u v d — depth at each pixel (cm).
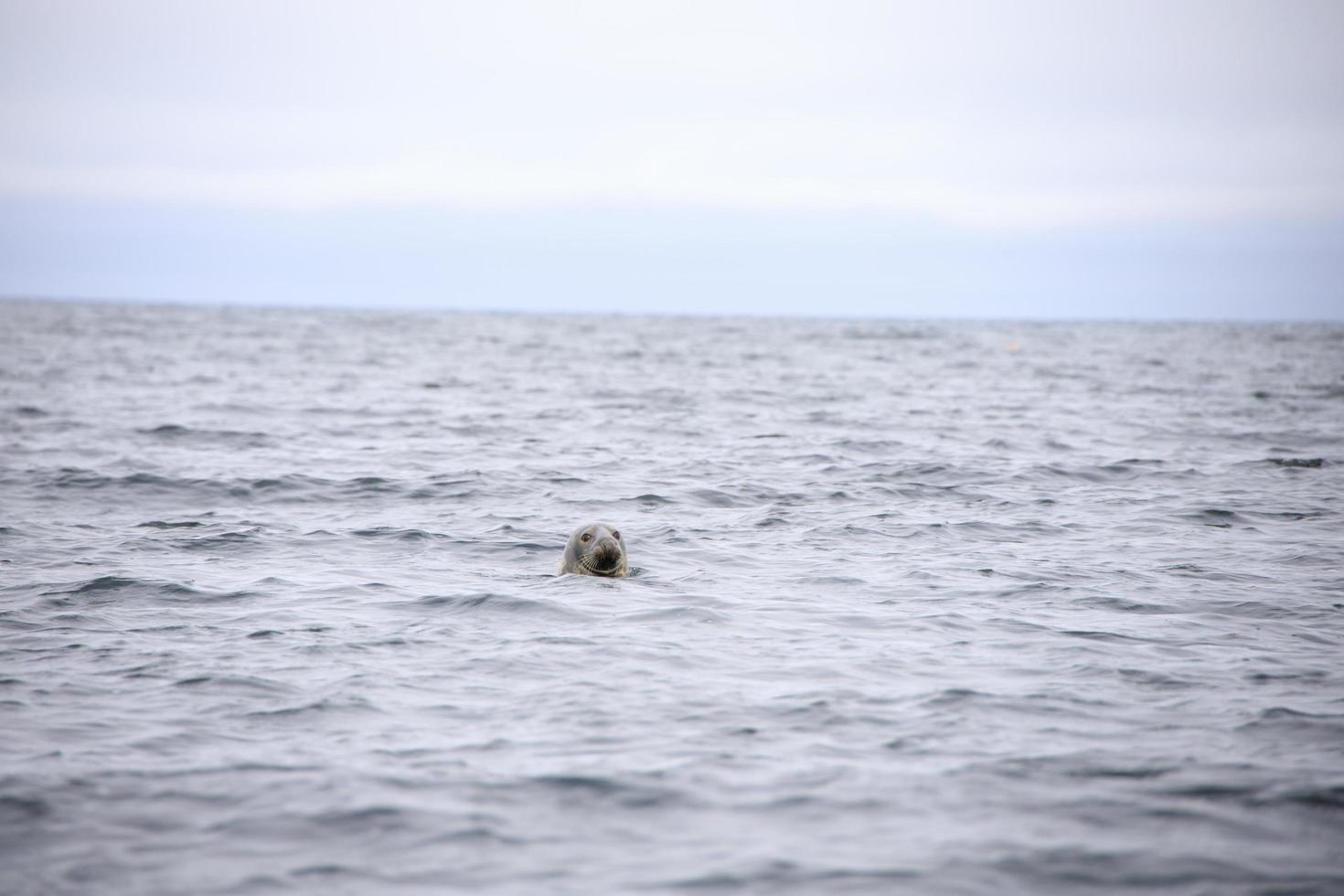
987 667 3531
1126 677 3412
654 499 6981
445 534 5831
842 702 3158
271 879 2148
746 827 2372
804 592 4584
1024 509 6719
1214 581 4812
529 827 2366
